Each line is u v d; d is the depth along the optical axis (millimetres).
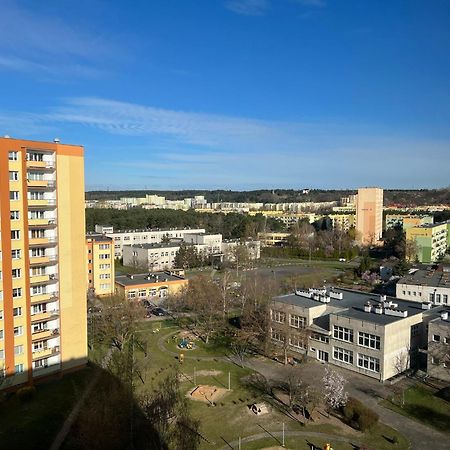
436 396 62500
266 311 87312
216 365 74875
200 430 53969
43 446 51000
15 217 63938
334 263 188500
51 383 67812
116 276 136500
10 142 62406
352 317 72125
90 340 85438
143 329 94688
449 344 67000
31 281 66062
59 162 68438
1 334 62781
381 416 57156
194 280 122750
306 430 54062
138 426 53094
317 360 76562
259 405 59281
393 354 68875
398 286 106500
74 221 70938
